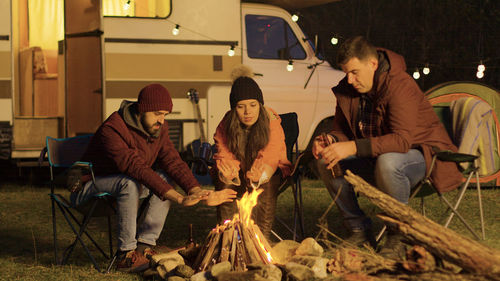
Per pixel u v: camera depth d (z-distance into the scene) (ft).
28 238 15.23
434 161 11.16
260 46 24.04
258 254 10.16
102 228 16.48
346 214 11.77
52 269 11.73
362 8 49.67
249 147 11.96
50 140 12.64
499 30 45.27
